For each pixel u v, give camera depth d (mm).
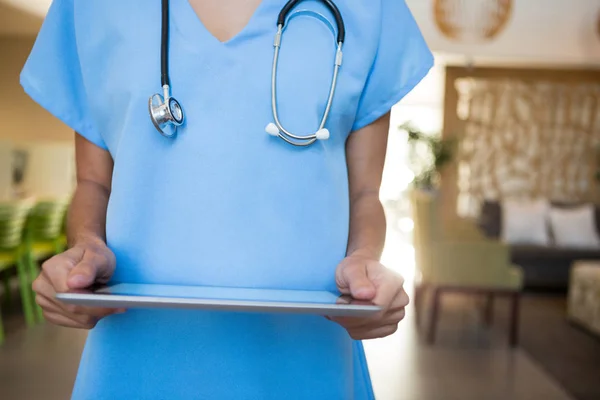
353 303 624
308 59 796
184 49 780
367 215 888
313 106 800
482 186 7816
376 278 681
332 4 802
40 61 846
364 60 826
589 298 4793
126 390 802
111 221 809
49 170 7148
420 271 4625
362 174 911
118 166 806
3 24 7344
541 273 6508
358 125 894
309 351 821
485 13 4887
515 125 7812
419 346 4203
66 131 8016
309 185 809
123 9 796
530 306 5816
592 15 6715
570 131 7824
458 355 4012
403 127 7379
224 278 797
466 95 7871
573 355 4105
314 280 818
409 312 5309
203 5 801
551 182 7824
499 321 5078
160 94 772
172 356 801
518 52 7074
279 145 797
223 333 804
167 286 736
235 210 794
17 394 2973
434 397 3174
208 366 802
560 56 7137
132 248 804
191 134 789
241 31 783
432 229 4496
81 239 798
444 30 5023
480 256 4316
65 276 675
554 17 6758
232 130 789
